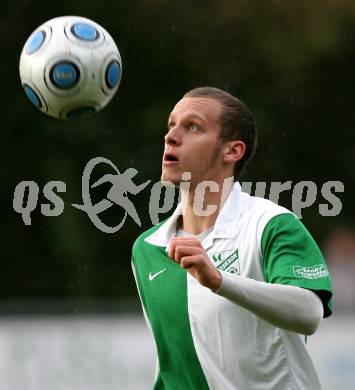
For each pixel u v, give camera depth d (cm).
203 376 1773
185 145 1773
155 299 1819
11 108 6397
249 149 1828
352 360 3409
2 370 3453
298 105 6744
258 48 6756
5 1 6531
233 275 1549
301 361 1734
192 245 1517
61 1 6600
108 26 6669
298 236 1672
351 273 5256
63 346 3481
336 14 6806
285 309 1566
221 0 6775
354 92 6981
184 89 6681
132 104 6525
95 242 6088
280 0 6775
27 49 1972
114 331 3503
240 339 1716
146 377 3469
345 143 6775
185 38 6712
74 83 1936
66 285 6100
